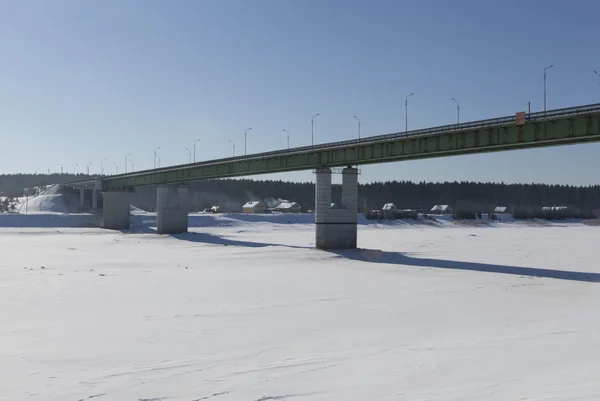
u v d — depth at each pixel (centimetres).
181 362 1888
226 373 1742
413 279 4562
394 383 1599
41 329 2477
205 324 2603
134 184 13038
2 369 1803
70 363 1881
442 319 2759
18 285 4041
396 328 2511
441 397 1451
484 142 5569
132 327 2525
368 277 4697
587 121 4731
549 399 1396
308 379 1662
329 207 7612
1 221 14138
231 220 15325
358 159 7112
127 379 1683
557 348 2041
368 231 13912
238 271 5153
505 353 1961
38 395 1535
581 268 5456
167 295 3578
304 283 4262
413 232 13338
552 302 3381
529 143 5244
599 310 3083
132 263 5828
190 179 11081
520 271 5200
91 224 14962
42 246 8506
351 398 1470
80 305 3169
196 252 7331
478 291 3869
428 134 6088
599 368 1720
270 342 2208
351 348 2092
